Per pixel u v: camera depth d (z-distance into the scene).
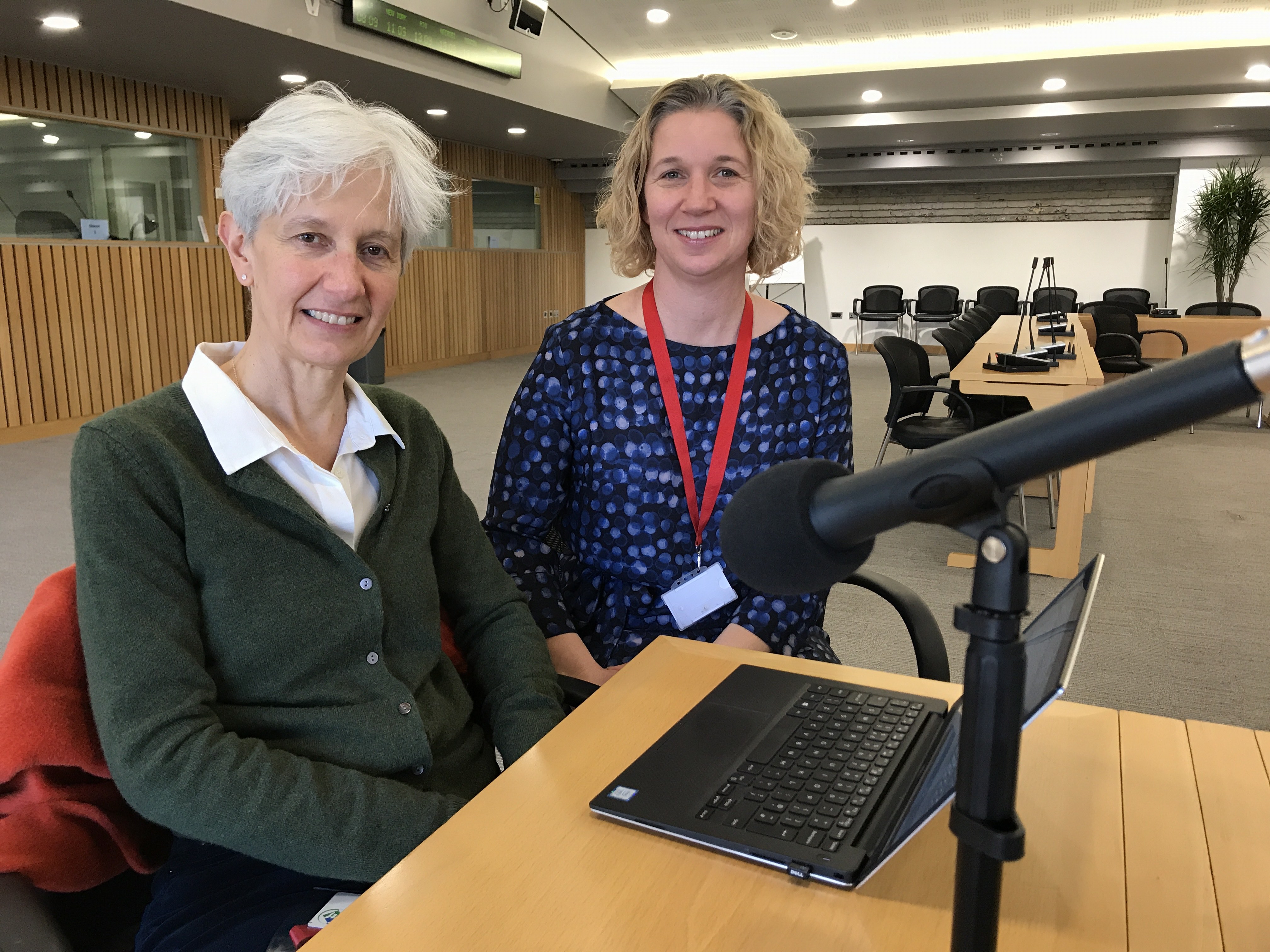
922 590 3.82
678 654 1.25
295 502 1.11
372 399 1.33
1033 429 0.41
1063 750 0.99
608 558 1.69
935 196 13.30
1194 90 9.65
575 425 1.67
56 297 6.85
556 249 14.01
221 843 1.00
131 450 1.04
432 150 1.26
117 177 7.28
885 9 8.11
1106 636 3.35
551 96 9.18
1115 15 8.22
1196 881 0.77
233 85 7.55
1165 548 4.39
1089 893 0.75
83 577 1.01
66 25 5.66
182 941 1.00
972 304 12.20
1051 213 12.86
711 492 1.65
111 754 0.99
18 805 1.01
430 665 1.27
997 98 10.11
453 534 1.43
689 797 0.86
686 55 9.69
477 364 12.02
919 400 5.11
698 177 1.57
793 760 0.93
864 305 13.06
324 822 1.00
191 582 1.08
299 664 1.12
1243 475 5.89
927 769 0.76
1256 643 3.29
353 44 6.62
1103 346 8.16
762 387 1.66
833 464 0.49
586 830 0.84
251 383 1.19
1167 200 12.36
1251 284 11.76
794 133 1.67
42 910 0.97
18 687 1.00
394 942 0.69
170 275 7.66
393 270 1.21
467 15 7.60
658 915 0.72
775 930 0.71
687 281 1.61
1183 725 1.04
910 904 0.74
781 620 1.60
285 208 1.12
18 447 6.49
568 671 1.56
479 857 0.80
